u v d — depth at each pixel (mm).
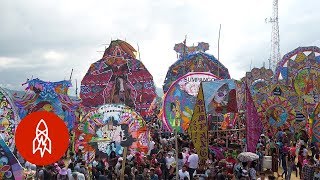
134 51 38719
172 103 25500
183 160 19078
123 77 37750
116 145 20453
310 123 26797
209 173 16391
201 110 19141
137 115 20906
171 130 25109
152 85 37688
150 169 16500
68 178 16031
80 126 20453
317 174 18078
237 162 17859
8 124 17500
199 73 25672
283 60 38281
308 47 37844
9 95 17672
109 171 16547
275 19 74812
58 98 27766
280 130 29375
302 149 22172
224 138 24656
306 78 37625
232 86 22609
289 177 21172
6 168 9945
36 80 27297
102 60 37781
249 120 19156
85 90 37562
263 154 21688
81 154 18797
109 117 20656
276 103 32344
